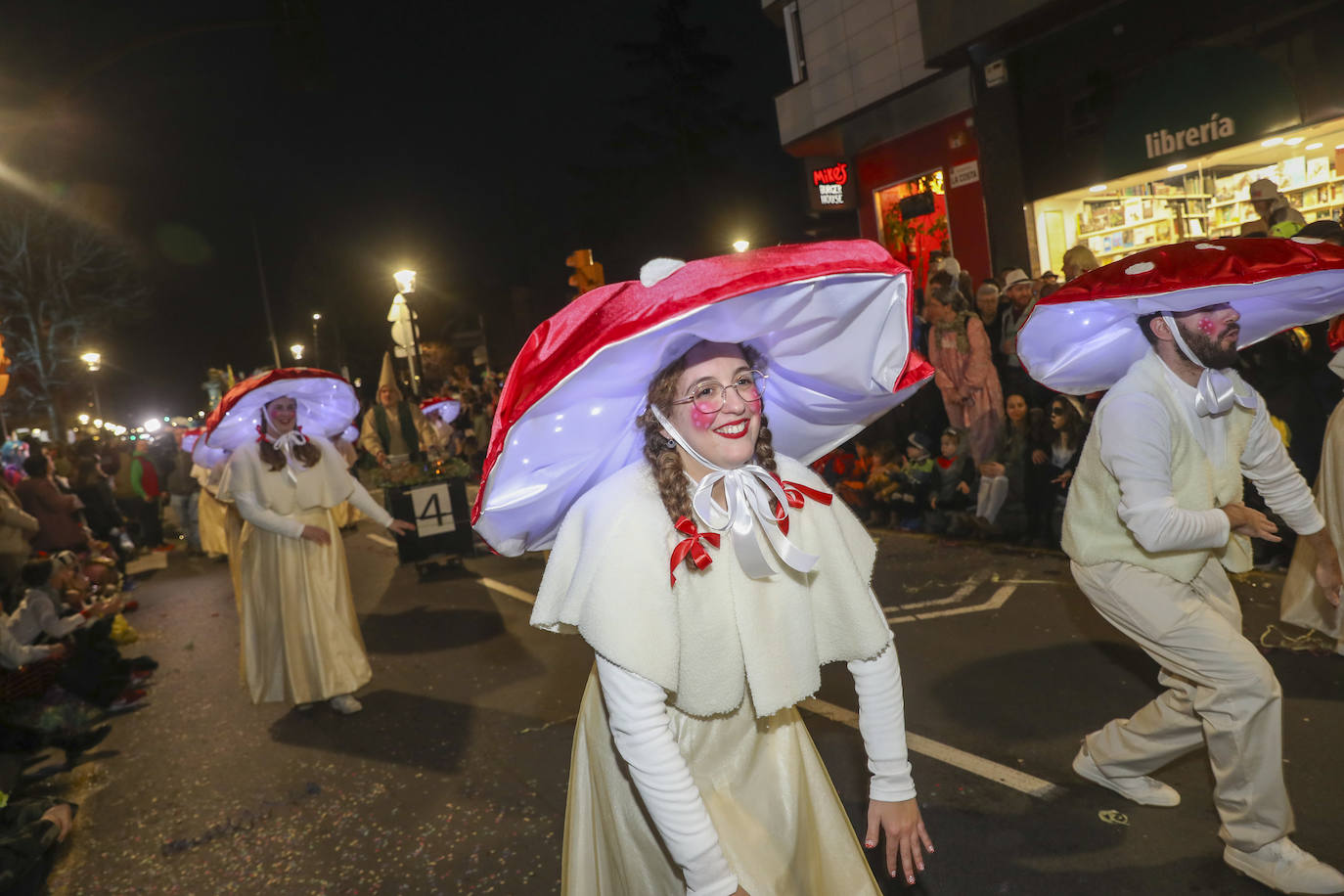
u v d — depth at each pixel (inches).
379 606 323.6
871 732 76.8
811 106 594.6
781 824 75.9
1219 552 116.9
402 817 159.6
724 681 71.1
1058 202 472.7
